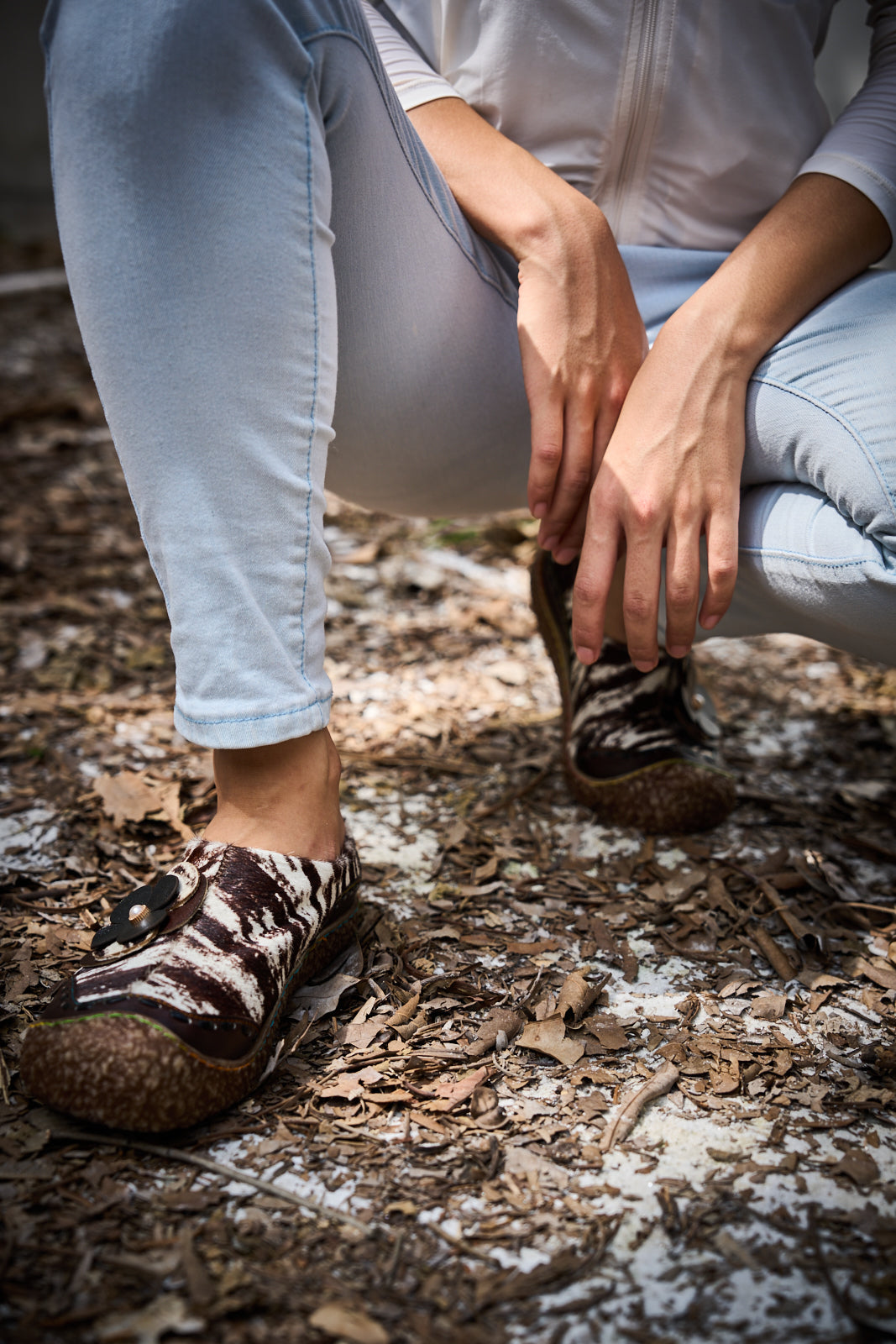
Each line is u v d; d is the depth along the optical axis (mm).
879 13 1287
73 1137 918
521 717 1906
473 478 1435
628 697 1510
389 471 1395
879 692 2064
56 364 4551
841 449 1077
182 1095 885
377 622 2361
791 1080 1031
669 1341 748
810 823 1548
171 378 905
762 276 1153
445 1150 930
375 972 1155
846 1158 926
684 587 1156
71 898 1304
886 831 1534
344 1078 1006
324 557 998
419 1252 820
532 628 2322
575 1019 1108
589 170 1288
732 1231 847
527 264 1168
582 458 1180
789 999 1158
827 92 2996
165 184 885
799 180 1221
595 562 1165
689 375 1136
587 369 1165
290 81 928
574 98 1234
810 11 1256
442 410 1305
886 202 1185
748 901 1347
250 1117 958
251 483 927
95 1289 775
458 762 1731
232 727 949
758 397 1165
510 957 1223
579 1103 994
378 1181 891
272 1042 996
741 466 1195
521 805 1592
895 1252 828
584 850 1465
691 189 1303
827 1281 796
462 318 1247
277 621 956
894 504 1035
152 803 1521
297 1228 838
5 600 2346
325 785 1071
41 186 7945
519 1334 752
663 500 1135
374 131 1076
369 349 1227
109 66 871
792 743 1842
